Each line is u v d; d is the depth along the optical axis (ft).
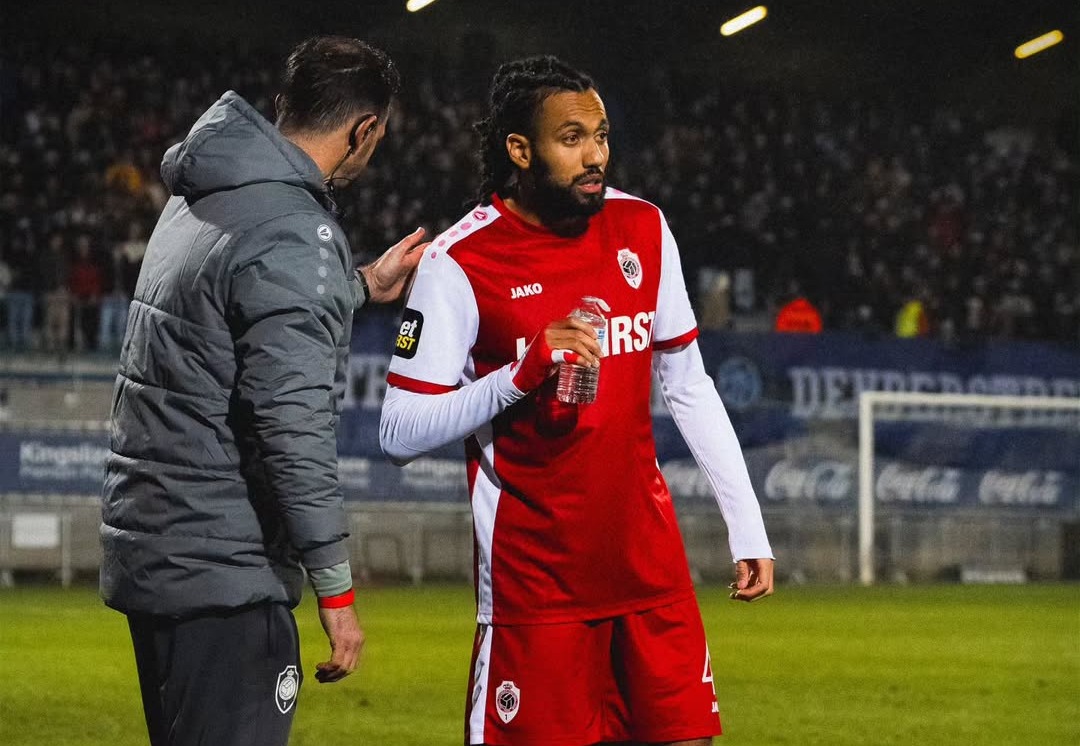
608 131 32.78
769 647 101.86
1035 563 197.57
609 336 32.53
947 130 269.23
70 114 213.25
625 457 32.60
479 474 32.91
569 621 32.32
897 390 193.06
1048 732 65.92
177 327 28.17
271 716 28.86
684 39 263.70
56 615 118.01
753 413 184.96
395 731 64.49
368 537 169.99
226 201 28.25
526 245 32.68
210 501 28.17
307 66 29.55
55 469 159.94
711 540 181.47
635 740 33.14
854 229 242.37
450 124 235.81
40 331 167.94
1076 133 273.95
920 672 88.02
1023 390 199.00
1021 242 253.03
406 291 35.63
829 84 276.21
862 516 183.42
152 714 29.60
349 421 169.37
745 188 245.24
